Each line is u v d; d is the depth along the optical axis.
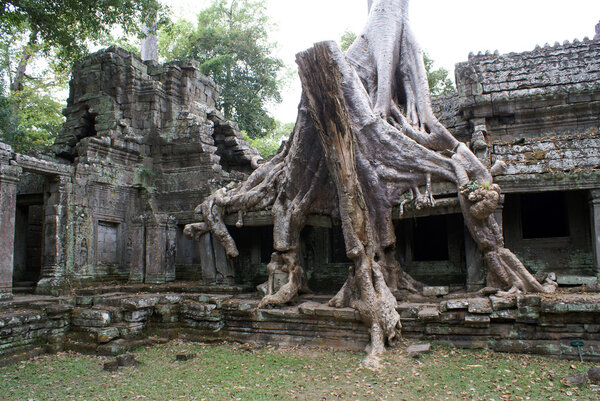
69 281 13.86
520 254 12.24
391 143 10.95
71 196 14.44
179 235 16.44
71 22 15.33
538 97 12.63
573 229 11.91
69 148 17.41
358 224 9.88
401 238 13.44
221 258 13.32
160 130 17.64
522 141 11.70
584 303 8.12
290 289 10.92
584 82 12.48
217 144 19.50
